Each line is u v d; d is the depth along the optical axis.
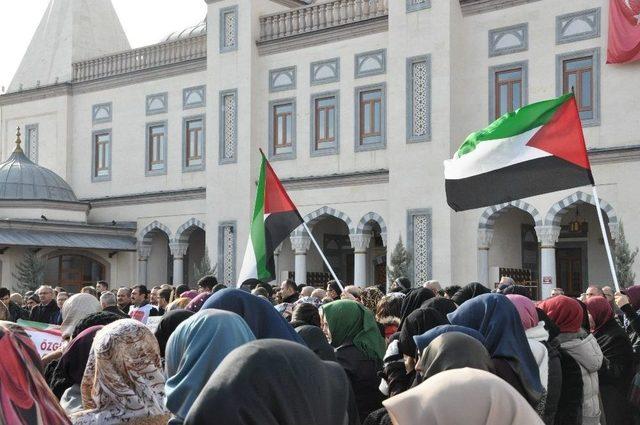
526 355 6.27
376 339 7.55
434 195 28.97
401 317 9.77
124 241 37.41
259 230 14.37
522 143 12.02
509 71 28.45
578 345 8.07
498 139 12.12
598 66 26.62
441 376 2.90
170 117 37.16
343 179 31.84
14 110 42.16
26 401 3.57
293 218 14.41
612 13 26.09
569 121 11.84
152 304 17.97
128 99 38.59
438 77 29.00
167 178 37.09
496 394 2.81
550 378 7.24
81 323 6.75
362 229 31.39
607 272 29.39
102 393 5.11
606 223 27.08
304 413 2.68
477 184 12.24
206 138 35.38
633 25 25.70
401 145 29.78
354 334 7.57
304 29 33.22
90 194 39.56
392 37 30.11
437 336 5.27
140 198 37.72
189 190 36.03
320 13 32.88
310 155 32.91
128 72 38.38
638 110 25.91
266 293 12.64
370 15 31.56
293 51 33.59
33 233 34.72
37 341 9.61
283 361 2.70
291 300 14.34
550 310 8.28
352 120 31.92
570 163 11.77
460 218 28.92
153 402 5.09
